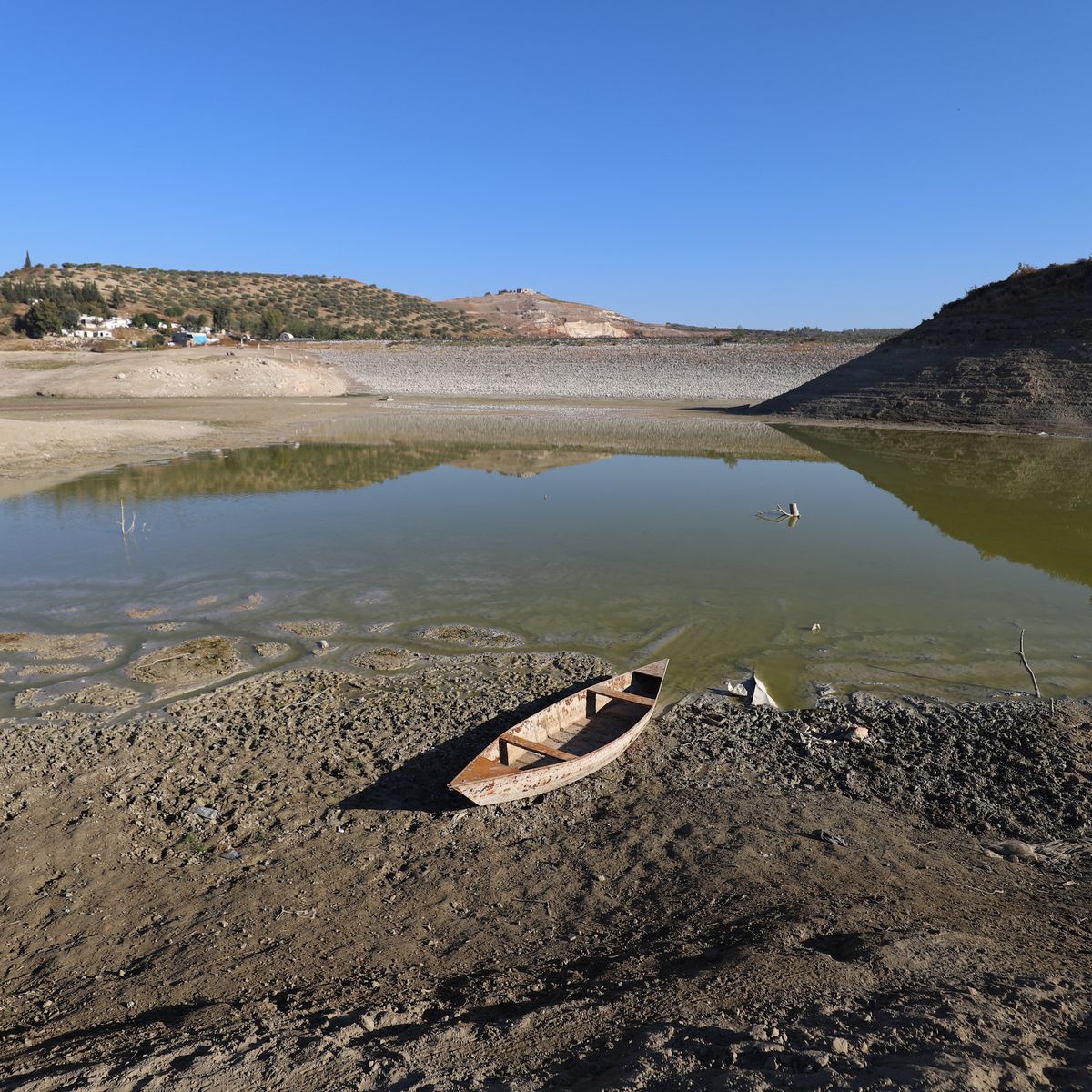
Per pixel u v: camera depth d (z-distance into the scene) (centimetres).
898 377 5147
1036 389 4447
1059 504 2683
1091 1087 385
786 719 1184
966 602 1688
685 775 1037
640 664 1377
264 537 2164
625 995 538
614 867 837
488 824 927
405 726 1150
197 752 1073
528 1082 420
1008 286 5472
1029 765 1048
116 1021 583
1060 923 680
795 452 3866
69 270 14425
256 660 1377
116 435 3953
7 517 2364
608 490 2933
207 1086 430
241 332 11444
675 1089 392
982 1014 465
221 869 835
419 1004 568
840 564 1962
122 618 1559
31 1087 439
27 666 1338
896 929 643
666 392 6931
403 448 3956
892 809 961
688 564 1952
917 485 3027
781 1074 400
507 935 716
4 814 926
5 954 703
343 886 807
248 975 651
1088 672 1334
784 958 578
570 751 1083
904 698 1248
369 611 1612
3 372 6825
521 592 1728
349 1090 424
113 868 835
